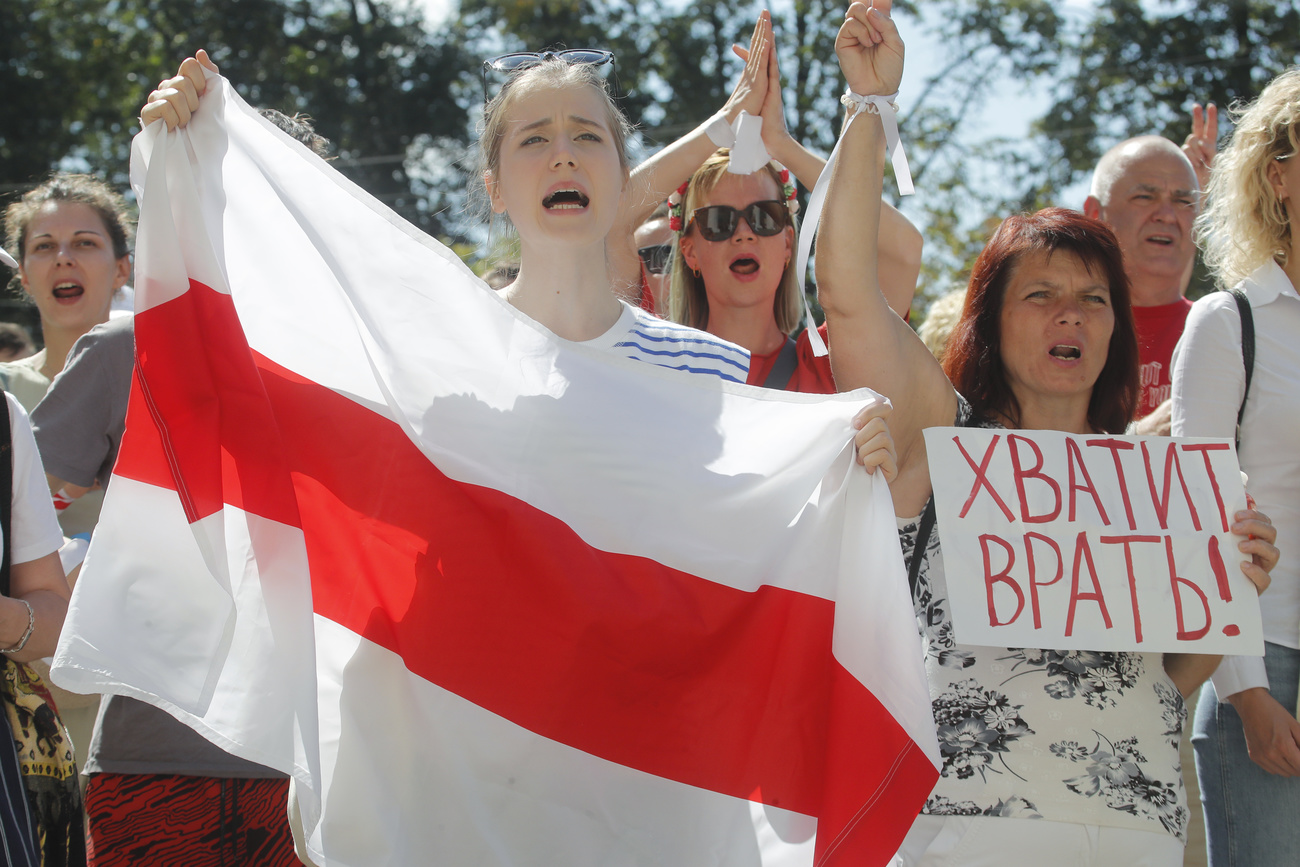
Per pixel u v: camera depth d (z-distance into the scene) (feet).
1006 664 8.13
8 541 8.05
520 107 8.52
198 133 8.05
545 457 7.97
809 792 7.72
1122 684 8.16
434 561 7.85
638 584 7.84
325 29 91.30
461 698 7.68
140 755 8.78
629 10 80.74
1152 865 7.78
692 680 7.82
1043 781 7.84
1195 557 8.46
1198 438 8.77
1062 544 8.38
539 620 7.75
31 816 7.50
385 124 88.07
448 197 87.45
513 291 8.68
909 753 7.51
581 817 7.61
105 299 12.71
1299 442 9.51
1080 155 74.28
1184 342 10.03
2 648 7.72
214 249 7.91
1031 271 9.07
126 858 8.75
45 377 12.78
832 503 7.98
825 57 74.74
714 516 7.99
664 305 13.39
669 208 12.69
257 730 7.20
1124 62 75.87
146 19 90.74
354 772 7.57
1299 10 74.18
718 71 79.10
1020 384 9.19
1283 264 10.05
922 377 8.81
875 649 7.73
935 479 8.48
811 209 8.97
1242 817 9.55
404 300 8.09
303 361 8.11
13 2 87.92
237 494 7.63
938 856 7.88
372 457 8.02
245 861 8.99
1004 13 76.33
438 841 7.50
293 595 7.48
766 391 8.10
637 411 8.07
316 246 8.10
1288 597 9.48
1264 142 9.96
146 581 7.38
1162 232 14.29
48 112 88.33
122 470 7.46
